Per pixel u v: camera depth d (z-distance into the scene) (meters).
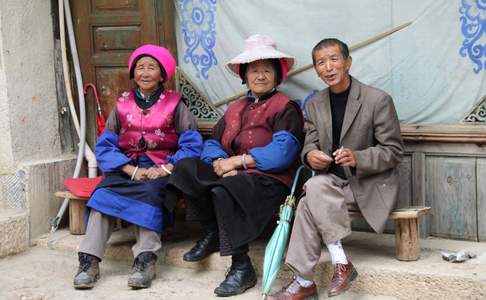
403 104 4.28
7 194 4.82
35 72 4.86
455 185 4.12
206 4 4.82
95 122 5.12
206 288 3.89
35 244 4.77
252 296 3.71
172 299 3.73
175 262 4.30
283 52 4.59
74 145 5.21
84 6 5.00
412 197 4.23
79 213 4.82
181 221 5.04
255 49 4.10
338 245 3.50
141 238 4.02
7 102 4.66
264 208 3.83
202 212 4.00
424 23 4.16
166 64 4.29
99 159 4.29
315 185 3.49
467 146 4.05
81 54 5.06
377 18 4.28
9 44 4.65
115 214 4.00
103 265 4.41
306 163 3.84
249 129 4.11
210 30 4.83
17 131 4.73
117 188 4.05
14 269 4.33
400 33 4.23
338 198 3.50
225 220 3.73
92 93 5.10
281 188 3.95
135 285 3.86
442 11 4.10
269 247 3.57
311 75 4.54
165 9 4.85
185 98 4.95
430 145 4.15
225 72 4.82
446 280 3.46
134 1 4.91
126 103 4.37
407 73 4.25
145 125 4.29
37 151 4.91
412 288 3.55
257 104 4.16
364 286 3.68
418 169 4.20
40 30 4.91
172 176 3.91
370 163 3.62
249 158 3.96
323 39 4.13
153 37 4.88
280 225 3.61
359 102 3.76
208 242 4.09
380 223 3.65
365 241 4.22
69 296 3.83
